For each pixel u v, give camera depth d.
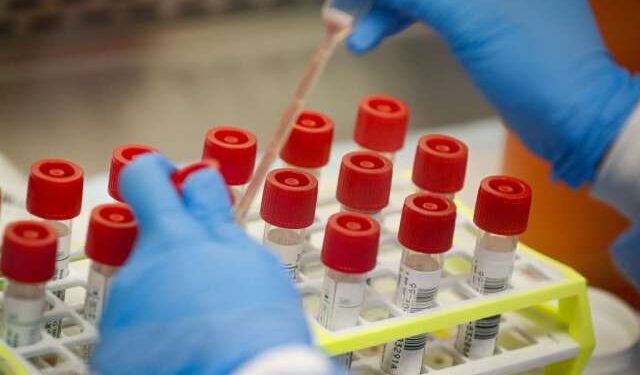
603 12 0.96
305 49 1.61
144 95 1.50
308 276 0.84
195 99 1.51
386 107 0.90
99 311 0.74
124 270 0.59
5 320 0.71
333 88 1.58
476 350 0.82
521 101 0.78
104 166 1.41
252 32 1.60
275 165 1.02
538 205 1.06
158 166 0.61
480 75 0.79
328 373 0.52
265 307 0.55
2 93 1.44
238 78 1.56
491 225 0.79
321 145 0.85
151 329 0.56
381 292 0.83
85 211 0.94
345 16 0.70
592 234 1.05
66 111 1.45
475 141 1.25
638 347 0.94
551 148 0.79
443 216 0.76
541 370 0.87
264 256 0.59
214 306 0.55
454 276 0.84
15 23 1.46
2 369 0.70
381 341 0.76
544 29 0.78
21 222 0.70
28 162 1.39
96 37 1.52
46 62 1.48
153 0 1.54
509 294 0.81
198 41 1.57
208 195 0.61
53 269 0.70
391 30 0.78
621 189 0.77
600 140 0.76
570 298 0.85
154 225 0.59
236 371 0.53
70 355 0.71
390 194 0.90
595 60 0.78
